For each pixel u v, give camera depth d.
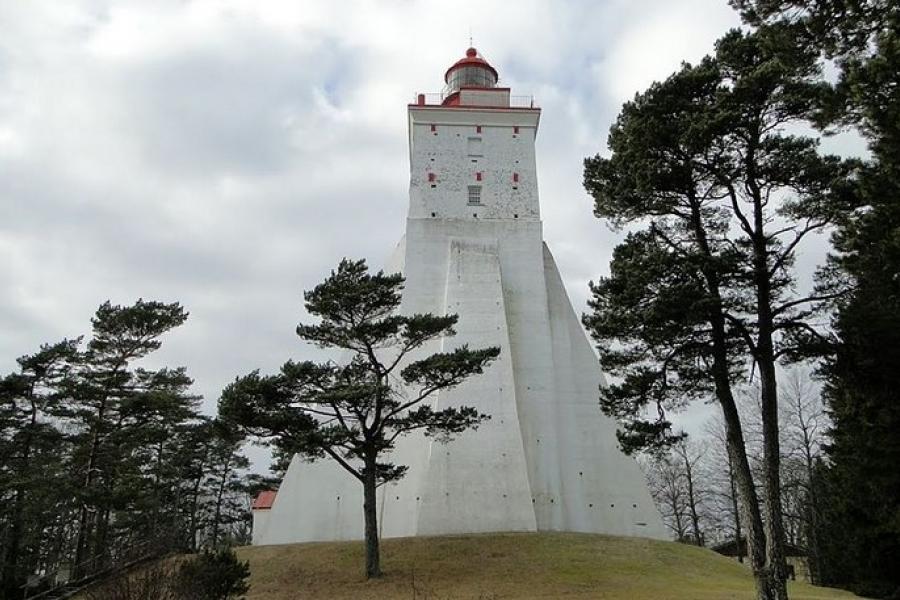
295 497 31.92
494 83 43.09
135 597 17.47
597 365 35.09
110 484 32.59
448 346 33.31
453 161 38.03
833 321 17.81
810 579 36.88
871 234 15.24
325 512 31.52
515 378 34.09
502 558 25.30
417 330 25.23
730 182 18.77
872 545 25.05
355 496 31.70
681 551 27.42
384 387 24.78
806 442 38.06
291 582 23.81
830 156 17.84
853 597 22.66
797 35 15.05
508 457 30.98
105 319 34.84
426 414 25.00
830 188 17.52
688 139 17.89
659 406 19.53
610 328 18.92
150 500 33.41
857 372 18.19
